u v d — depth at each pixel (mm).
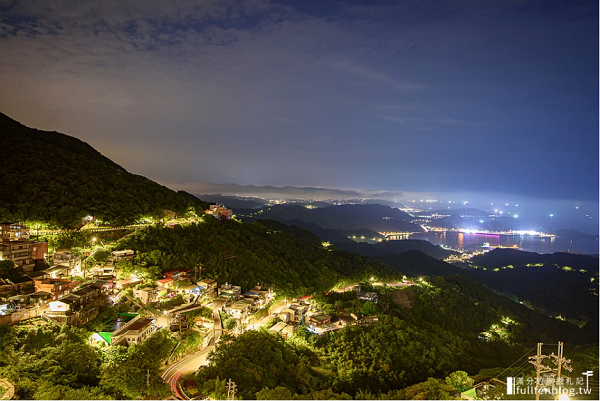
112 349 74188
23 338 71500
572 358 109750
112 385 64312
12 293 84188
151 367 71062
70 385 62875
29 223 110125
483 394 83062
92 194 132750
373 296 152375
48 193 121812
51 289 86438
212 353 78688
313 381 81812
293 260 163625
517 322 175750
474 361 120875
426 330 134750
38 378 61625
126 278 104125
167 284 106000
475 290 199000
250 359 77750
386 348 105625
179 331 88750
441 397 76500
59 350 68688
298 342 101750
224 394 65438
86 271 102250
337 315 125562
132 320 85375
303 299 134125
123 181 153875
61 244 109250
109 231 124062
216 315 102188
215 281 117938
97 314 85688
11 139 146500
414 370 101438
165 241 126000
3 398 55688
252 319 108562
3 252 93062
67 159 149375
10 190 117875
